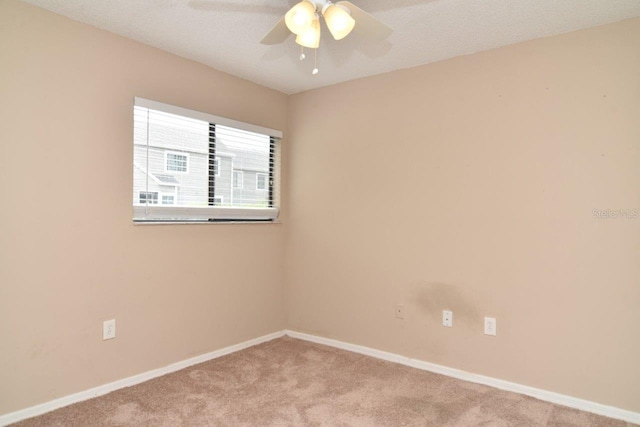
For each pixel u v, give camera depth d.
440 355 2.90
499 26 2.38
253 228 3.46
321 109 3.55
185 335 2.94
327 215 3.51
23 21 2.17
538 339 2.53
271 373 2.84
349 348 3.36
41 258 2.24
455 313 2.84
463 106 2.82
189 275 2.97
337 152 3.45
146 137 2.71
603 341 2.33
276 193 3.70
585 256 2.39
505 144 2.65
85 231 2.42
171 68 2.82
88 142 2.42
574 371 2.41
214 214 3.13
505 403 2.42
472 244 2.78
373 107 3.24
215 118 3.08
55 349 2.29
